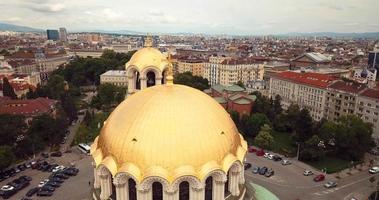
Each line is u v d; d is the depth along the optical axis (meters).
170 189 42.91
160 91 50.03
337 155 151.88
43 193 112.44
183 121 45.09
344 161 146.75
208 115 47.41
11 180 123.12
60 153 147.38
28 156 144.00
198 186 43.69
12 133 140.50
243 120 178.50
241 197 51.38
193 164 43.53
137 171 43.28
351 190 120.69
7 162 124.00
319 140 147.75
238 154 49.16
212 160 44.69
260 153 151.25
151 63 87.94
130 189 45.72
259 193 60.06
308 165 141.75
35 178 125.56
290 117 184.75
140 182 42.94
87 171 131.88
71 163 139.25
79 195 112.94
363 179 129.75
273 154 152.88
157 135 43.91
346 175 133.12
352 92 182.00
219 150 45.66
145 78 89.00
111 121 49.53
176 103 46.97
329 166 140.62
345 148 148.75
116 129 46.94
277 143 167.38
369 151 158.25
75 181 123.06
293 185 123.19
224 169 45.59
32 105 179.62
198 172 43.69
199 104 48.28
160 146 43.41
